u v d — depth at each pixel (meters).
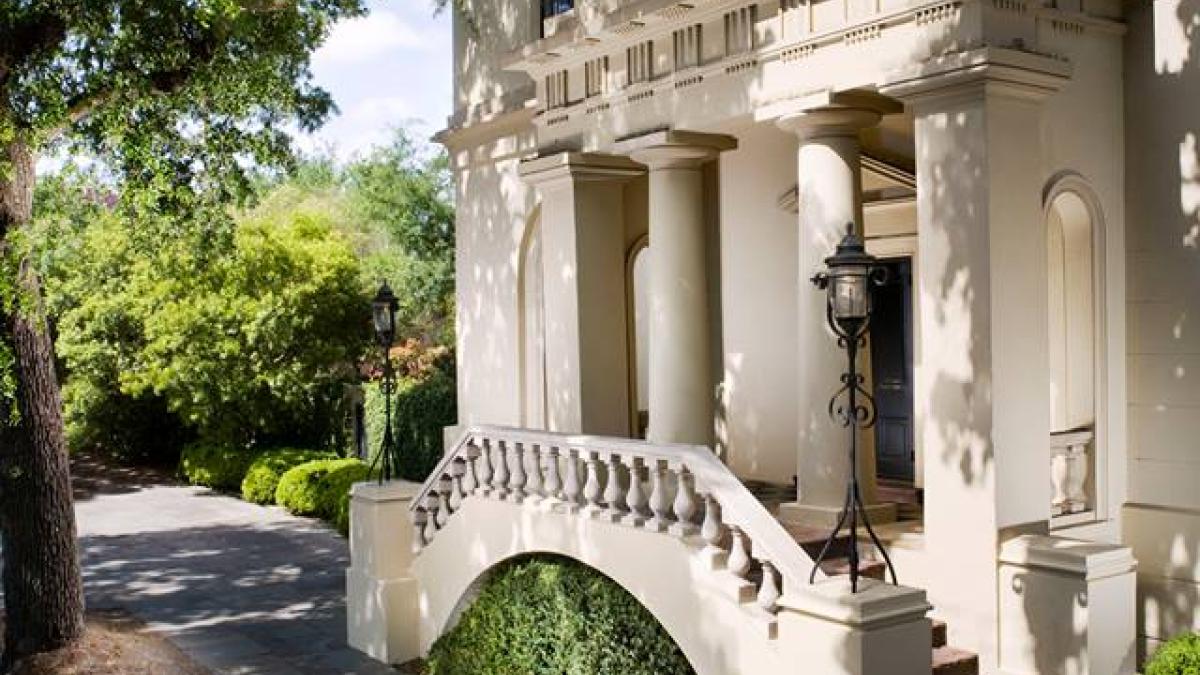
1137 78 9.30
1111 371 9.29
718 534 7.70
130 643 11.77
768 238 12.85
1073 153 8.99
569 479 9.16
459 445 10.42
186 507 21.69
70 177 11.36
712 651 7.61
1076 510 9.13
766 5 9.84
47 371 11.23
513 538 9.75
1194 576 8.94
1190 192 8.99
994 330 8.13
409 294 28.59
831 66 9.23
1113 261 9.32
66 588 11.37
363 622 11.47
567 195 12.27
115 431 27.50
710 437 11.87
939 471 8.44
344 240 24.28
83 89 10.55
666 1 10.43
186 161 11.66
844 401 9.66
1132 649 7.84
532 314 15.25
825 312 9.66
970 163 8.22
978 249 8.19
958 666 7.99
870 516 9.74
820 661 6.54
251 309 21.39
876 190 12.06
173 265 20.38
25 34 10.07
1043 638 7.81
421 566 11.16
